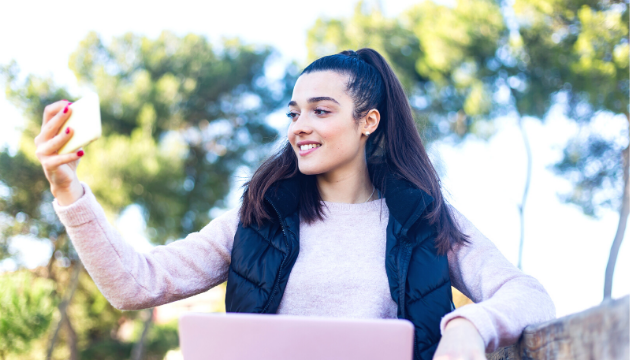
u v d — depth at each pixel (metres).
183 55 10.27
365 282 1.01
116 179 7.93
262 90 10.98
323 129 1.07
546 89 7.79
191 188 9.82
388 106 1.20
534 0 7.52
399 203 1.07
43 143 0.85
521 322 0.77
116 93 9.12
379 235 1.08
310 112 1.10
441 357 0.67
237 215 1.12
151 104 9.16
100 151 8.09
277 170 1.08
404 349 0.65
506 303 0.79
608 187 7.94
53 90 9.19
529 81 7.84
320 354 0.65
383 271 1.03
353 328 0.65
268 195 1.06
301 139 1.08
